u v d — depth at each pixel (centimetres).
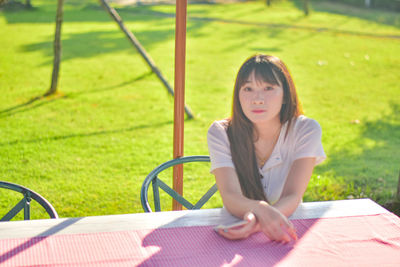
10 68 884
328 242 156
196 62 999
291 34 1425
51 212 206
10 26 1389
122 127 581
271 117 175
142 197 221
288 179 184
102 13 1759
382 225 169
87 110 644
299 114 191
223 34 1380
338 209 181
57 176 432
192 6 2072
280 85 175
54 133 546
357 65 1033
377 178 448
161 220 169
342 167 477
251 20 1698
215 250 150
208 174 454
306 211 179
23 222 164
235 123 187
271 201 193
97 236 157
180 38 258
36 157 473
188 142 534
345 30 1534
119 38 1261
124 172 448
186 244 153
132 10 1848
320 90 815
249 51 1141
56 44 696
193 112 657
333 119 654
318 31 1498
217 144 190
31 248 148
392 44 1308
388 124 639
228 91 784
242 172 188
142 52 687
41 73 856
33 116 608
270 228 155
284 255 148
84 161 470
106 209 376
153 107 673
